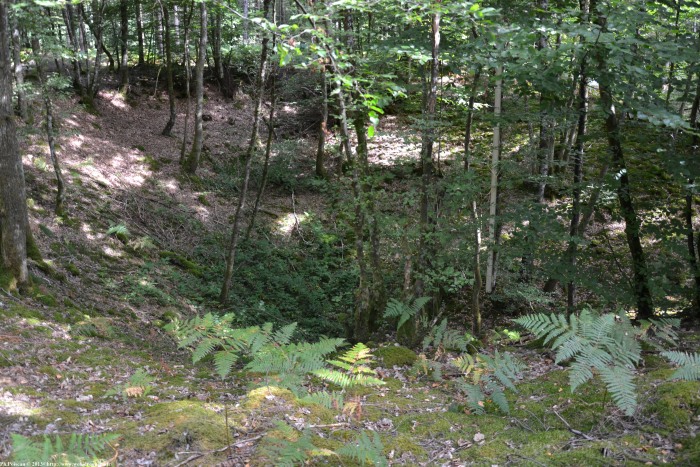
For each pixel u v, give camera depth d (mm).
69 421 4047
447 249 8633
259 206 15766
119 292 9805
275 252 14023
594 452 3572
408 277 7758
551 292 11344
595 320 4320
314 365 4121
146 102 19625
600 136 7820
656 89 7422
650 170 14219
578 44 6809
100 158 14578
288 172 17141
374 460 3361
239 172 17188
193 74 21188
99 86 18922
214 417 4043
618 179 7875
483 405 4723
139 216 13102
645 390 4379
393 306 6664
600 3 6754
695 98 7770
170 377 5879
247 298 11523
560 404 4539
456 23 7137
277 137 19203
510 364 4957
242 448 3627
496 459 3707
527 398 4859
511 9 8086
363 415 4586
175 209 14133
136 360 6398
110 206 12742
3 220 7539
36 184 11641
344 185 13312
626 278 8320
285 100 20797
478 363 5133
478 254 8695
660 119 6508
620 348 4098
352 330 8211
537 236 8016
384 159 15680
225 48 20750
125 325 8469
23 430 3811
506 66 7090
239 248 13695
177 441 3654
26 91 10805
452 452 3910
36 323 6781
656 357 5551
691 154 7309
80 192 12398
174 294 10703
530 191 14039
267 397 4508
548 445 3824
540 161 9031
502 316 10688
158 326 9008
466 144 9586
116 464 3326
